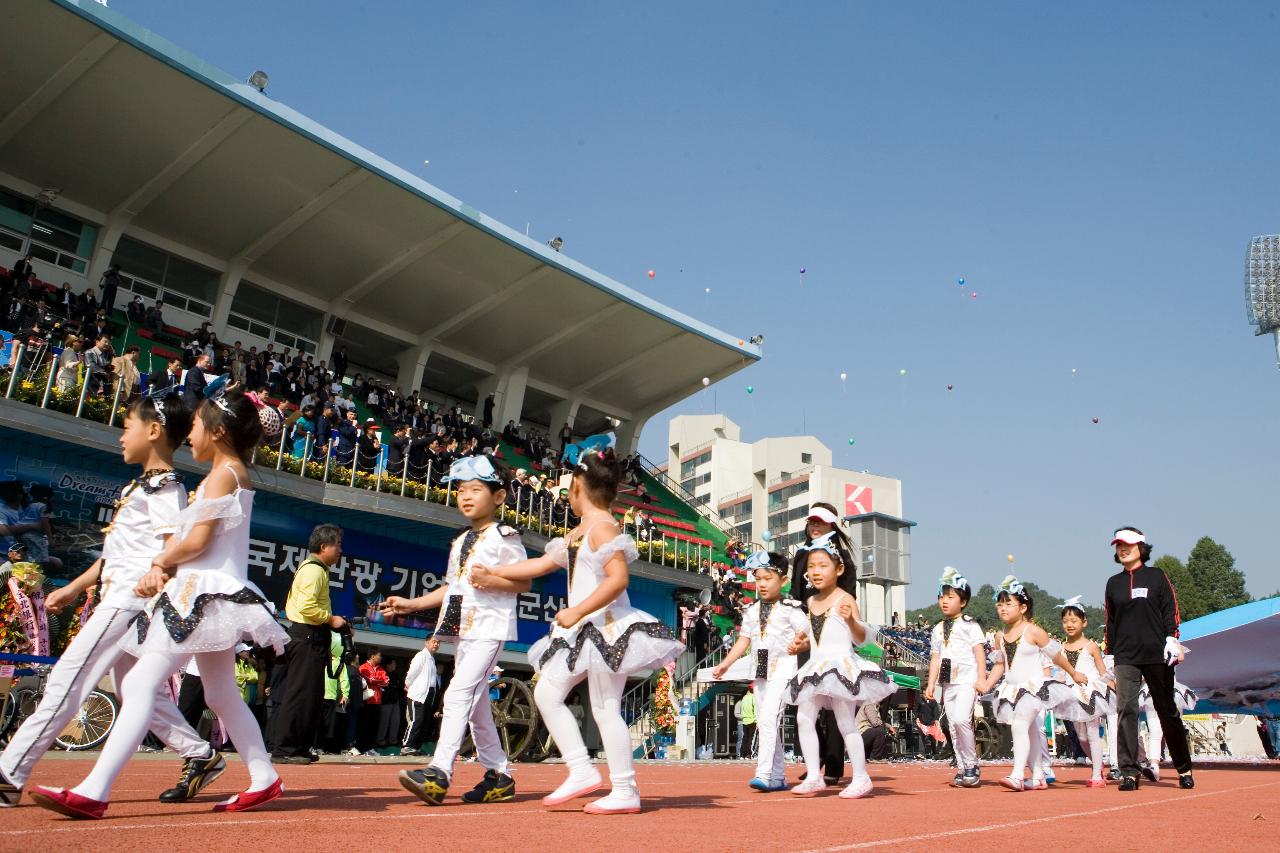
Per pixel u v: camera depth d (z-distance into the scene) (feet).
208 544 13.89
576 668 15.58
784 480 259.60
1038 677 27.78
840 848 11.68
